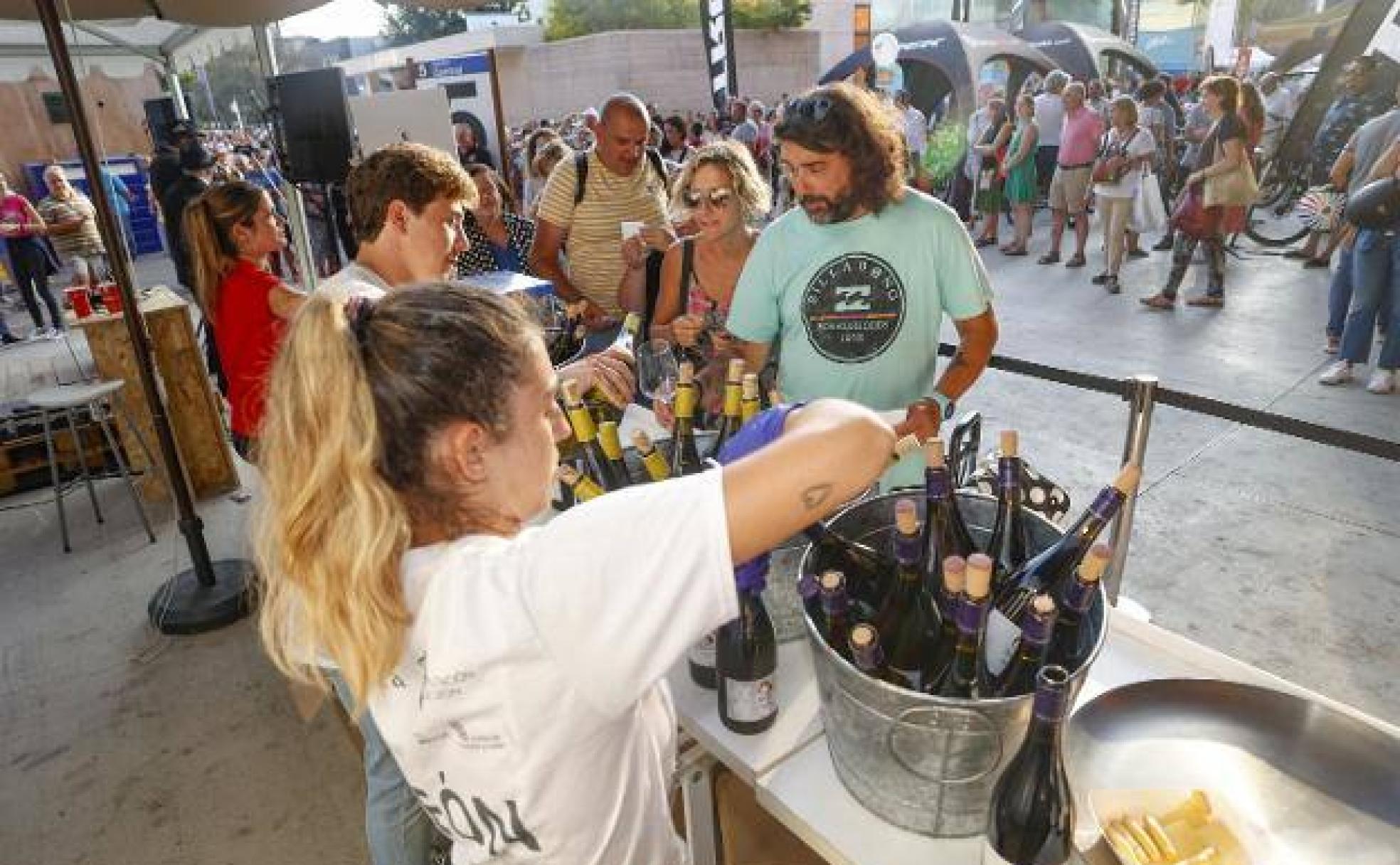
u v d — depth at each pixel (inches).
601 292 113.9
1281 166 282.5
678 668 42.8
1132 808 30.1
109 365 138.6
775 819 42.5
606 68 745.6
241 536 133.0
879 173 57.2
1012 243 291.3
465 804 25.2
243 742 89.4
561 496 53.0
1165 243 273.7
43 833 79.7
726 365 68.3
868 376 62.1
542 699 21.6
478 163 238.5
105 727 92.7
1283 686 38.4
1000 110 305.4
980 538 38.8
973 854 31.7
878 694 29.5
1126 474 35.4
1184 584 103.2
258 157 406.3
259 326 76.2
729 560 20.3
